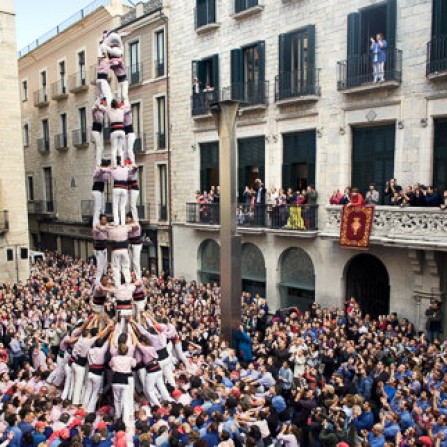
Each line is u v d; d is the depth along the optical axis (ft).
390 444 26.35
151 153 89.10
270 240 67.41
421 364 39.11
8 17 84.79
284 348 42.22
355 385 36.09
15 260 87.76
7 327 51.55
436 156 52.37
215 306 57.62
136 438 27.35
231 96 71.20
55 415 30.55
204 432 26.84
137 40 89.97
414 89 52.54
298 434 28.91
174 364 37.86
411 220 49.90
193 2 77.25
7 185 86.48
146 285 72.23
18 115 87.04
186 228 81.56
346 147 59.31
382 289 59.82
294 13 63.57
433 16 50.31
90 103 105.50
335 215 57.26
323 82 60.85
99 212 35.09
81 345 32.60
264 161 69.72
